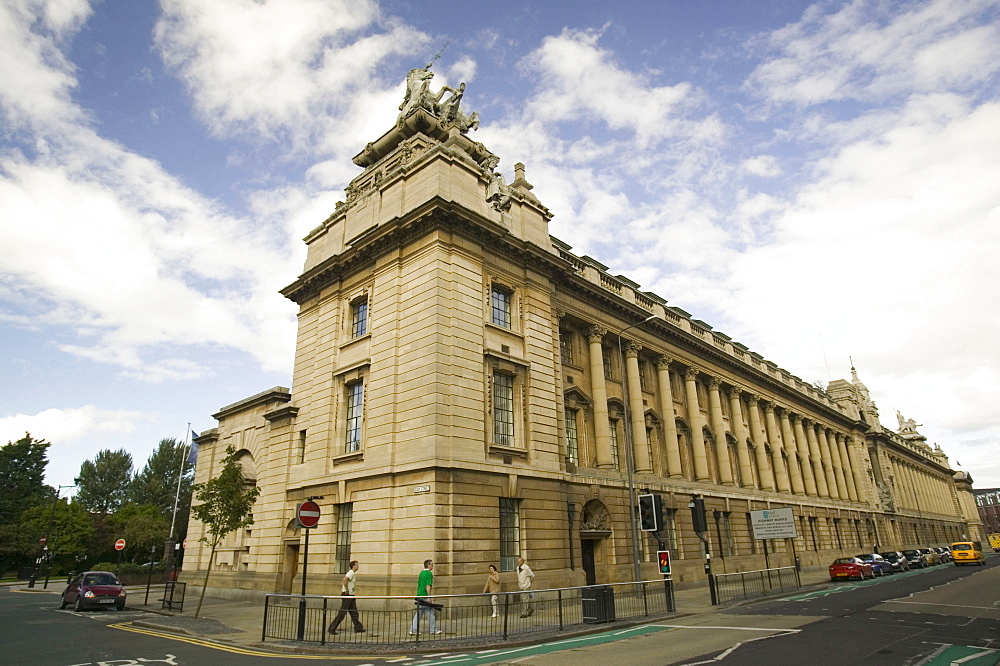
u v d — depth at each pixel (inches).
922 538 3371.1
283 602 1053.8
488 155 1473.9
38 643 657.6
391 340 1024.9
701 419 1679.4
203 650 601.6
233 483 979.3
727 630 659.4
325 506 1061.1
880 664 449.4
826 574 1760.6
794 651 510.9
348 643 613.9
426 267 1011.9
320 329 1221.1
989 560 2480.3
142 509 2940.5
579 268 1384.1
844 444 2807.6
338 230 1266.0
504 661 501.4
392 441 959.6
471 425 949.2
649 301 1633.9
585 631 679.1
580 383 1300.4
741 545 1635.1
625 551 1194.0
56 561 2588.6
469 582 855.1
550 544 1012.5
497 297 1114.1
